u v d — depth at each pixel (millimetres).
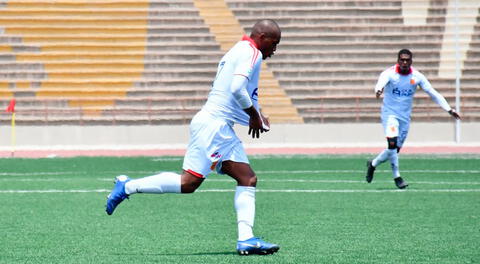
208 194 36844
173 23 92000
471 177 45938
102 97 85125
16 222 27516
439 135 80438
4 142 79125
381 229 25422
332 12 93000
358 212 30047
